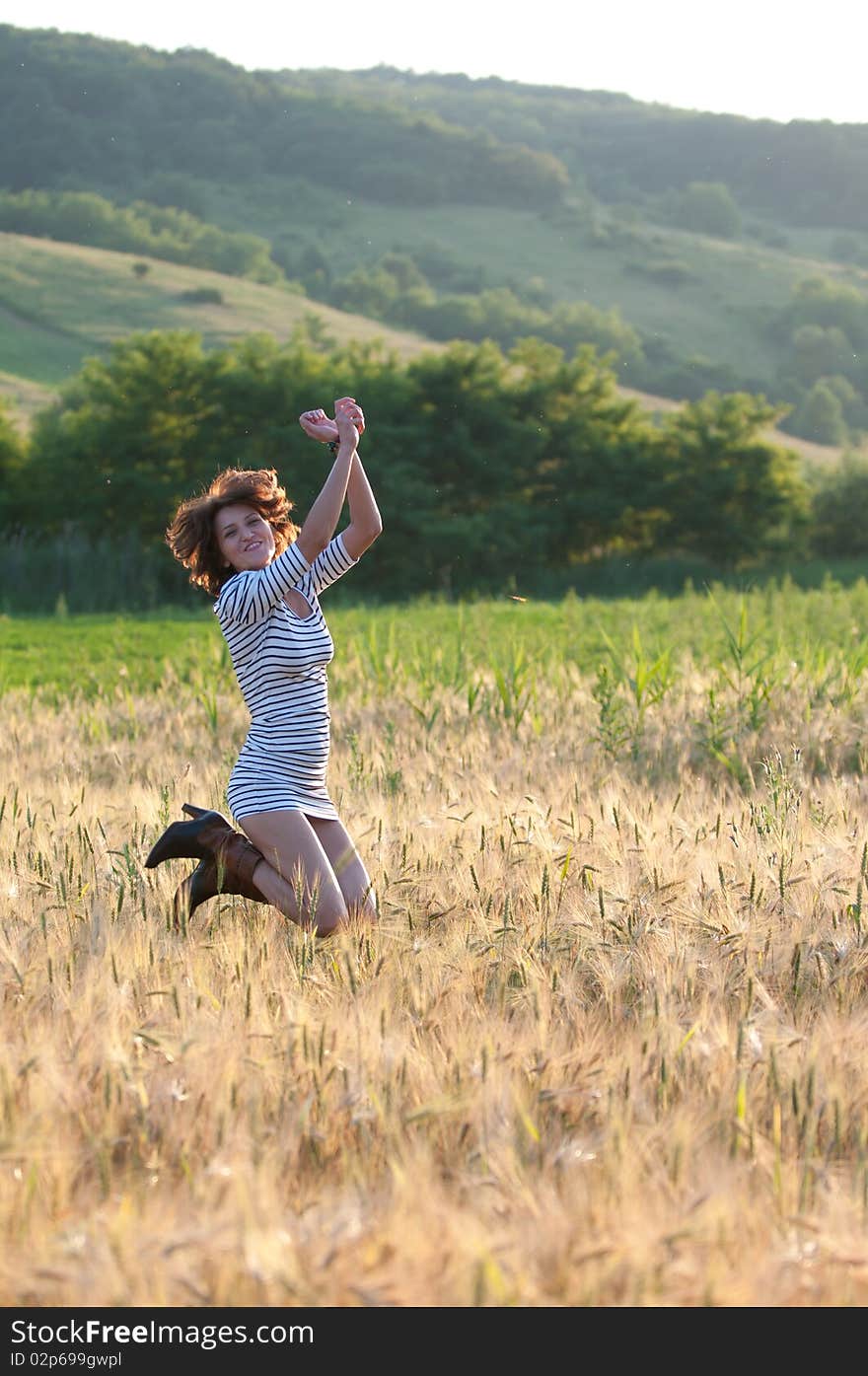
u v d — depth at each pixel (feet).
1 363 428.56
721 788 31.81
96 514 202.69
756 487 229.04
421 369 221.87
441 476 219.82
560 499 225.56
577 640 78.38
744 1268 11.34
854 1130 14.14
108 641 104.22
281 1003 17.57
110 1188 12.84
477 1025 16.43
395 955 19.19
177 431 210.18
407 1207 11.94
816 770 37.96
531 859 23.27
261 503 23.38
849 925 19.94
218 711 47.24
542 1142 13.75
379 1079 14.73
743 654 48.75
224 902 23.31
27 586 174.81
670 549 236.84
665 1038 15.48
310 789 22.56
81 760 38.37
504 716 44.11
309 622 22.80
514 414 227.61
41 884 21.59
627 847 23.43
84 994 16.60
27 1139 12.76
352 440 22.88
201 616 151.12
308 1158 14.10
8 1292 11.34
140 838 26.03
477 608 111.14
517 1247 11.46
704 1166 12.97
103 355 459.73
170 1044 15.01
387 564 203.51
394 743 37.47
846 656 54.13
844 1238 11.84
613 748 38.52
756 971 18.45
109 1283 11.18
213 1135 13.83
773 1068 14.70
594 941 19.12
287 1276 10.96
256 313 565.53
